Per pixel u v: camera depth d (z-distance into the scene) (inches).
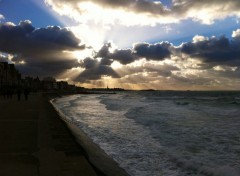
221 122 901.2
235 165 398.9
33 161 285.7
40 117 706.8
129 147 525.3
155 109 1460.4
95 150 435.8
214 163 410.0
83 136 581.3
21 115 752.3
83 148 406.9
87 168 268.1
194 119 984.3
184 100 2640.3
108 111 1461.6
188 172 367.6
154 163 409.7
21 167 264.5
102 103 2411.4
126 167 390.0
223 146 529.3
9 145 362.3
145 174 359.3
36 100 1729.8
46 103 1433.3
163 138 617.6
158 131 716.7
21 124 568.4
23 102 1444.4
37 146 358.3
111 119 1038.4
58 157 303.9
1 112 844.0
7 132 465.1
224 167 383.6
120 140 600.4
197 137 626.2
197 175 354.9
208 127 783.1
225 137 625.0
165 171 371.9
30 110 925.2
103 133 698.8
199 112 1268.5
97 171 311.7
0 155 309.0
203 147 521.0
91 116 1175.0
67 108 1747.0
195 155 458.9
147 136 647.1
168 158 438.9
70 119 1029.2
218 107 1619.1
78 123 914.7
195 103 2059.5
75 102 2657.5
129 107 1721.2
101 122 943.0
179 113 1219.9
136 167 390.3
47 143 378.0
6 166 267.0
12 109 964.0
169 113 1222.3
